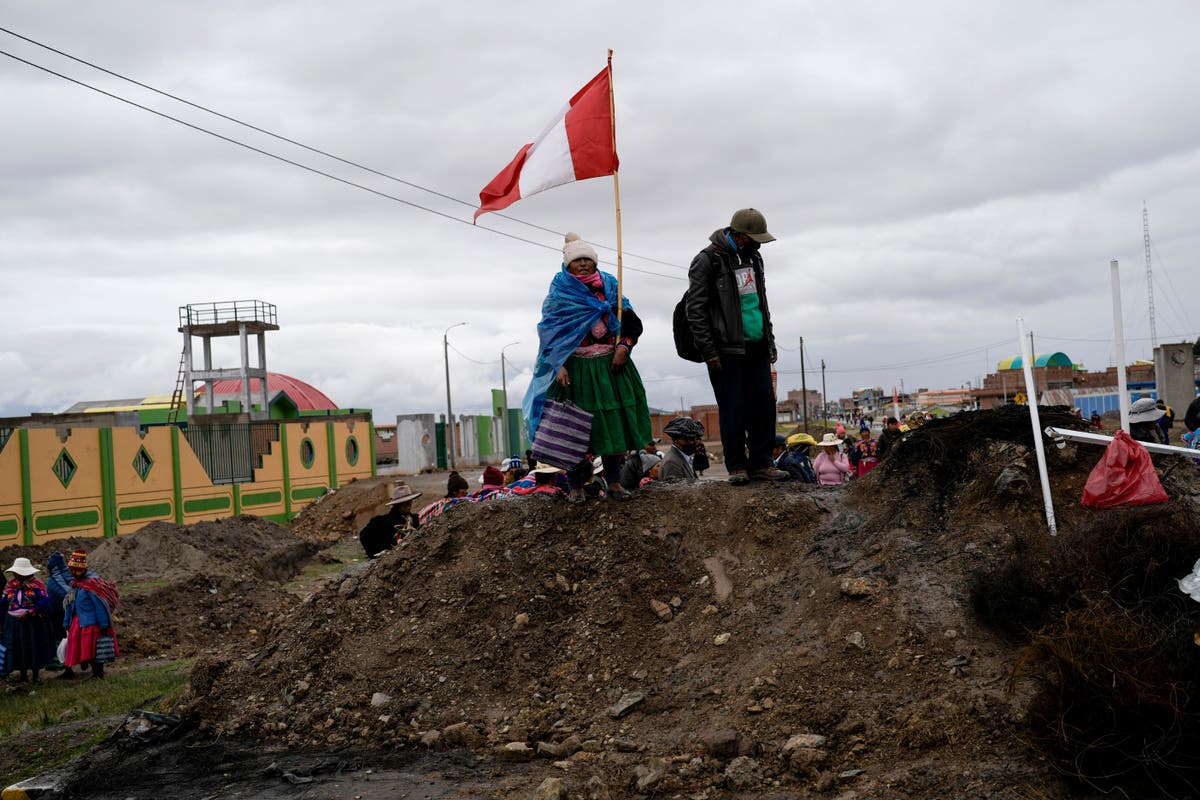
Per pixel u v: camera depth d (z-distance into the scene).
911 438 7.22
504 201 8.37
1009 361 78.38
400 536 11.06
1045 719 4.68
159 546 18.70
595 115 8.00
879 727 5.19
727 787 5.04
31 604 11.38
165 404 51.56
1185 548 5.34
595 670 6.48
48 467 23.75
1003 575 5.67
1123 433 6.01
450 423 50.69
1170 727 4.43
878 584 6.12
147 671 11.61
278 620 7.97
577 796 5.04
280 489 33.41
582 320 7.32
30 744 7.64
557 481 8.84
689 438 9.41
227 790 5.81
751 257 7.65
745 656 6.11
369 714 6.57
